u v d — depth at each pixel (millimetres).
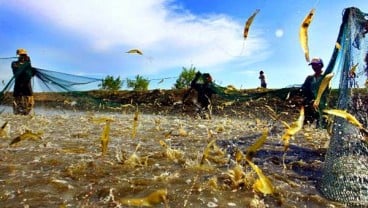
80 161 4023
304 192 3045
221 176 3441
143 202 1659
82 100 11477
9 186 3053
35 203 2648
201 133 7234
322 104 6316
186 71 21688
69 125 8406
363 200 2746
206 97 12453
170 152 4414
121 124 9062
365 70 3355
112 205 2605
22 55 11359
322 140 6160
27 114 11523
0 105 10172
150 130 7688
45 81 10977
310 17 1551
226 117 11961
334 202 2807
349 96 3344
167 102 18547
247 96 7387
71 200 2727
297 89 6754
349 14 3504
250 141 6074
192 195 2857
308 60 1541
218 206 2643
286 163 4195
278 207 2674
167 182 3205
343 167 3006
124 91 20188
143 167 3816
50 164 3871
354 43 3432
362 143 3111
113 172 3568
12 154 4406
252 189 3039
